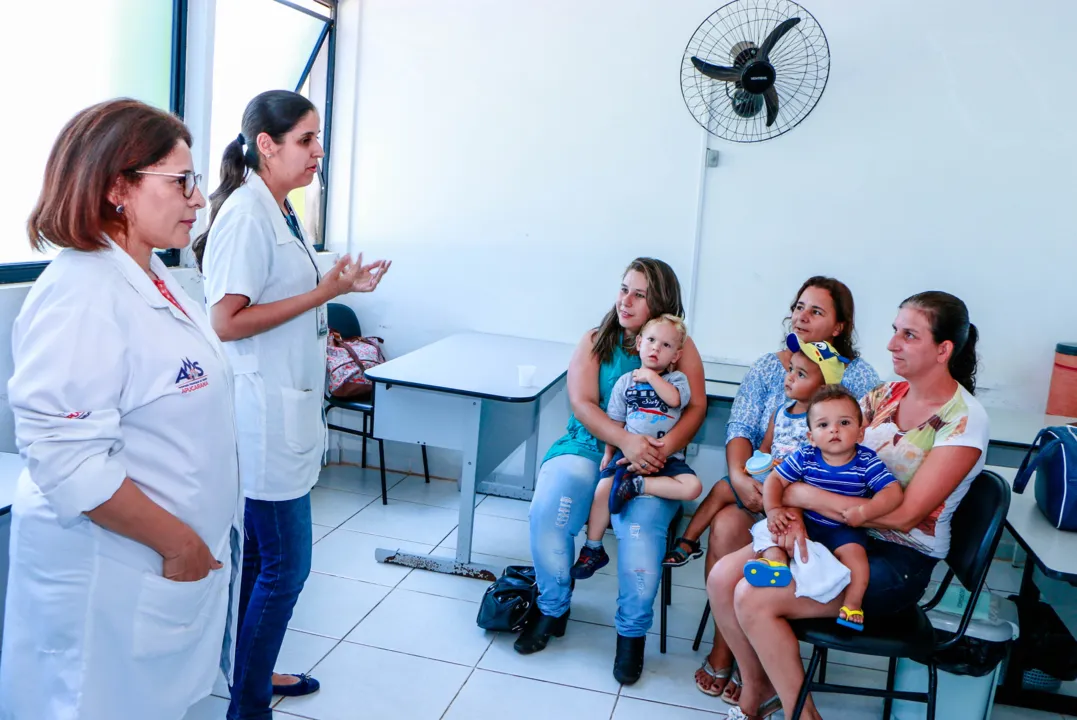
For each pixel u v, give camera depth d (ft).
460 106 12.46
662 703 7.63
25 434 3.86
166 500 4.33
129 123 4.09
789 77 11.37
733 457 8.18
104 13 8.95
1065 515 6.57
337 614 8.82
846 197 11.48
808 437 7.55
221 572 4.68
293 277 6.31
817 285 8.36
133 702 4.32
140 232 4.31
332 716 7.11
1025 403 11.41
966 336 6.53
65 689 4.19
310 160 6.30
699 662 8.39
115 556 4.16
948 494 6.35
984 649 6.65
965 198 11.19
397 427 9.86
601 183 12.16
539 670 8.04
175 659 4.44
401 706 7.32
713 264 12.00
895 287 11.53
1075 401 10.62
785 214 11.68
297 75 12.53
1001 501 6.02
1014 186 11.05
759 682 7.11
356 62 12.68
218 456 4.56
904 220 11.37
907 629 6.33
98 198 4.04
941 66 11.00
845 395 6.61
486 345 12.01
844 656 8.77
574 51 11.98
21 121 8.22
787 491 6.77
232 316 5.86
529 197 12.44
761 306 11.96
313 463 6.47
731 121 11.59
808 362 7.67
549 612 8.50
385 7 12.47
